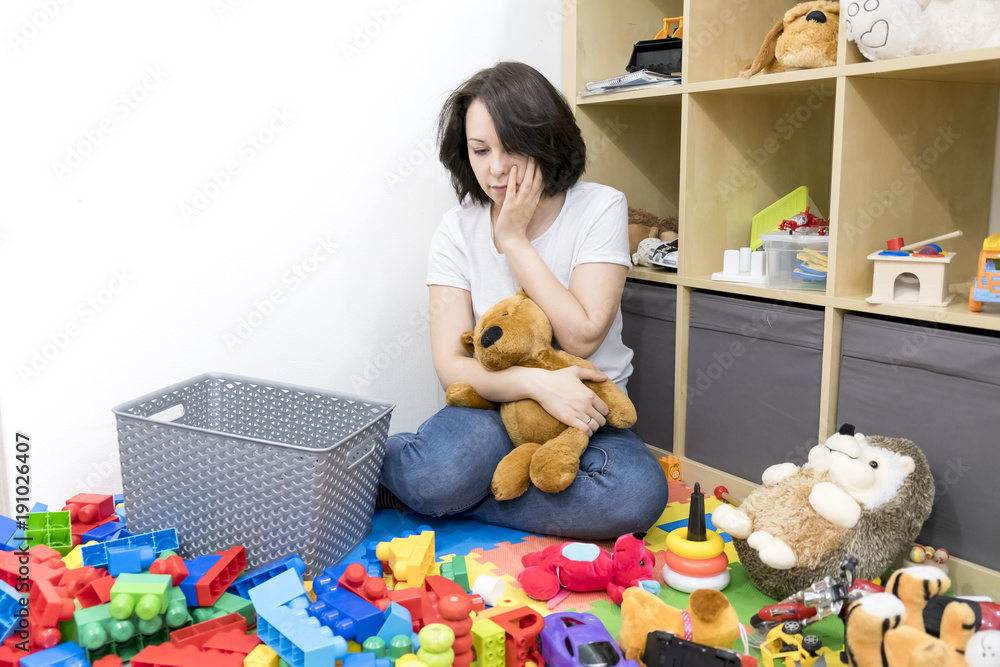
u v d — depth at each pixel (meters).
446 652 0.85
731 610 0.89
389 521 1.32
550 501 1.20
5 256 1.25
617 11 1.65
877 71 1.10
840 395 1.21
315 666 0.83
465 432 1.23
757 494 1.09
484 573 1.14
